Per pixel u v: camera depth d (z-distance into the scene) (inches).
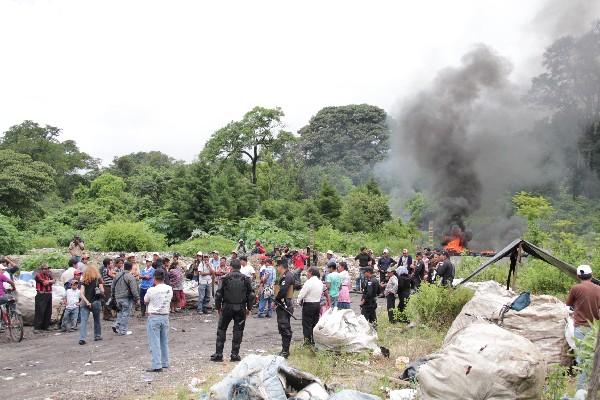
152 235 1183.6
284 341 403.2
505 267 703.7
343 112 3476.9
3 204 1321.4
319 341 401.4
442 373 231.5
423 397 236.4
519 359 228.5
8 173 1347.2
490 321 366.6
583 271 312.0
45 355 422.9
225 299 397.4
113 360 403.5
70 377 348.8
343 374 344.5
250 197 1699.1
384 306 740.0
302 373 260.5
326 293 527.5
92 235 1190.9
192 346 463.5
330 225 1668.3
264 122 2400.3
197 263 746.2
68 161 2962.6
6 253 976.9
